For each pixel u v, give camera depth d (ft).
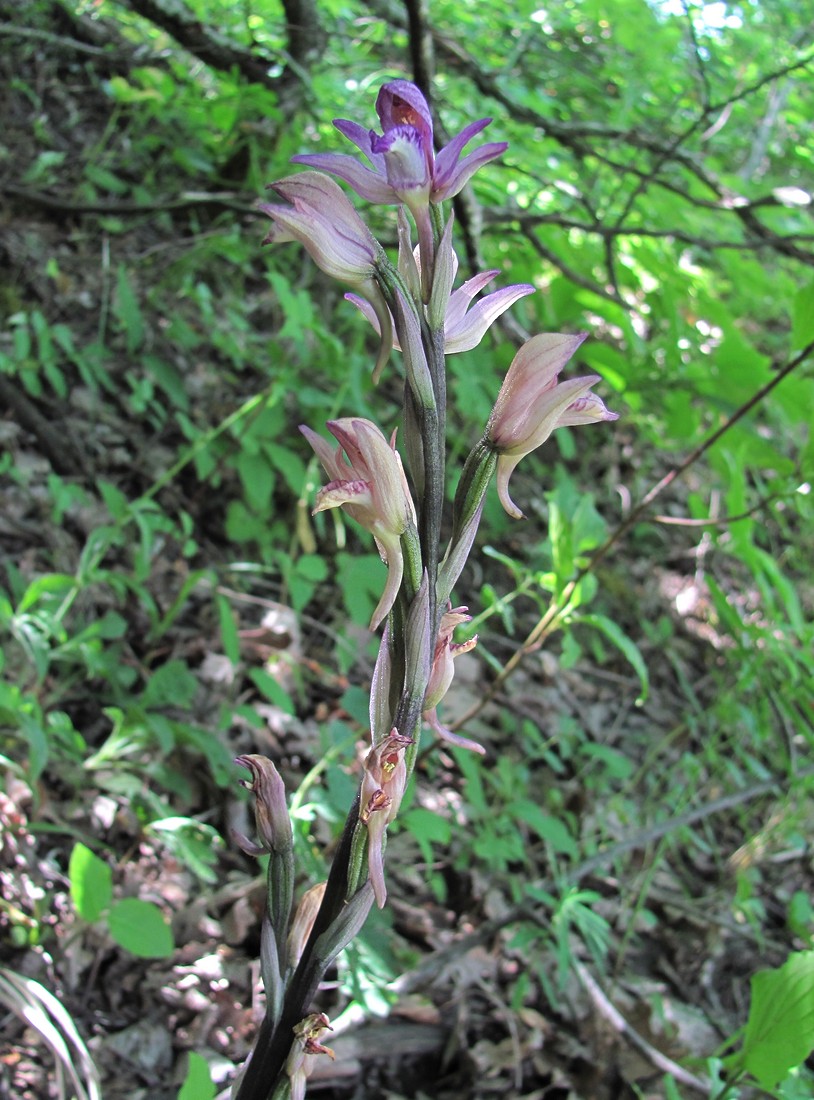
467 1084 7.90
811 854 11.70
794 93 18.89
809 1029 5.82
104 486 9.35
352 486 3.24
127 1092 6.86
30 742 7.10
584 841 10.67
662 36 15.85
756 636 9.78
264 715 10.08
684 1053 8.55
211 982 7.74
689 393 12.47
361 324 13.58
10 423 11.26
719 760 11.28
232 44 14.02
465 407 11.75
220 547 11.90
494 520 13.48
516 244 13.03
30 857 7.77
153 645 10.29
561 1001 8.80
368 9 14.43
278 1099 3.59
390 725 3.42
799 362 8.08
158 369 12.00
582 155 13.01
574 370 15.07
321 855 8.64
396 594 3.36
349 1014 7.76
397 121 3.31
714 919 10.30
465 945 8.68
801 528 15.97
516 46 15.90
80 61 16.80
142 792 8.34
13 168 14.57
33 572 10.03
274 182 3.35
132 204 14.30
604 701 12.83
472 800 8.80
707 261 17.40
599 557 8.31
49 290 13.01
